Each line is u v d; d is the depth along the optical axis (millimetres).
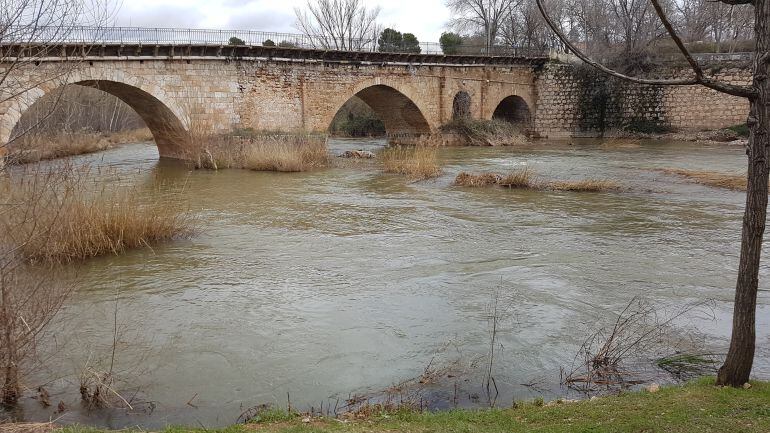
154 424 6414
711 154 34094
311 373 7738
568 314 9727
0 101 7738
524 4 56281
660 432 4766
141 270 12133
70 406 6789
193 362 8047
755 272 5414
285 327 9266
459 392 7086
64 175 12320
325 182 24578
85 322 9391
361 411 6363
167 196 20859
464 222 16828
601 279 11547
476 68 48125
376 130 57281
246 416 6566
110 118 61125
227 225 16391
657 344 8461
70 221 12531
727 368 5703
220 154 29641
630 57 47531
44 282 8898
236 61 33219
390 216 17656
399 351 8383
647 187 22625
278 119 35719
